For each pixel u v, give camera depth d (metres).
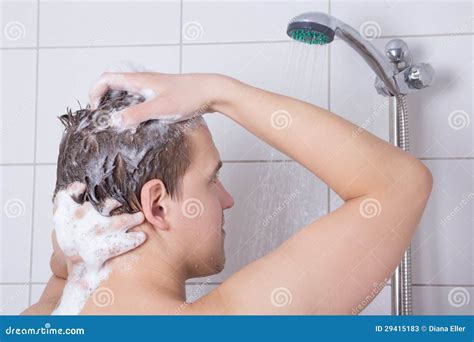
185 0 1.21
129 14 1.22
